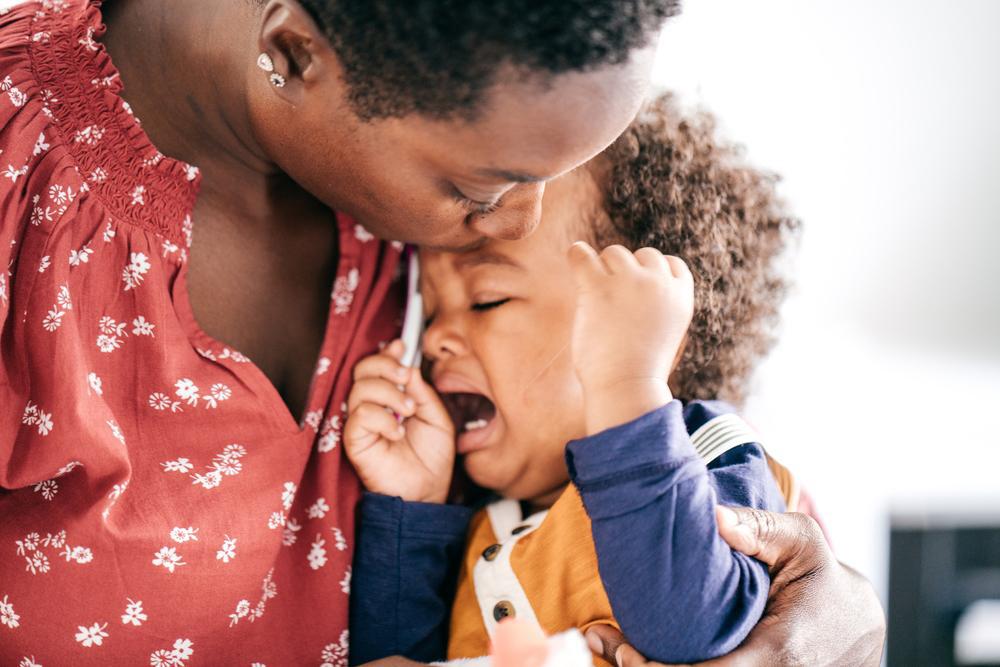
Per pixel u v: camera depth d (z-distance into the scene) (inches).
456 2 26.4
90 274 34.0
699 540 33.5
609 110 28.2
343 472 40.9
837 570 36.9
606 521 34.0
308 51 29.6
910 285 76.6
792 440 61.9
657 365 35.2
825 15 72.9
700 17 69.1
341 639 39.1
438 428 42.1
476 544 42.4
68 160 33.6
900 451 67.2
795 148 72.4
